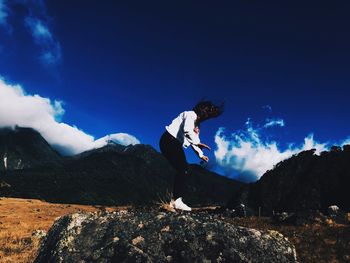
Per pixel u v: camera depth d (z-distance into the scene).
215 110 5.58
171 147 5.44
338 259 21.52
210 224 4.84
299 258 22.19
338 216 31.17
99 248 4.77
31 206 103.25
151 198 5.50
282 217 32.19
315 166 53.84
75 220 5.12
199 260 4.50
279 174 55.66
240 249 4.56
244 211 37.84
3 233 28.80
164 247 4.67
